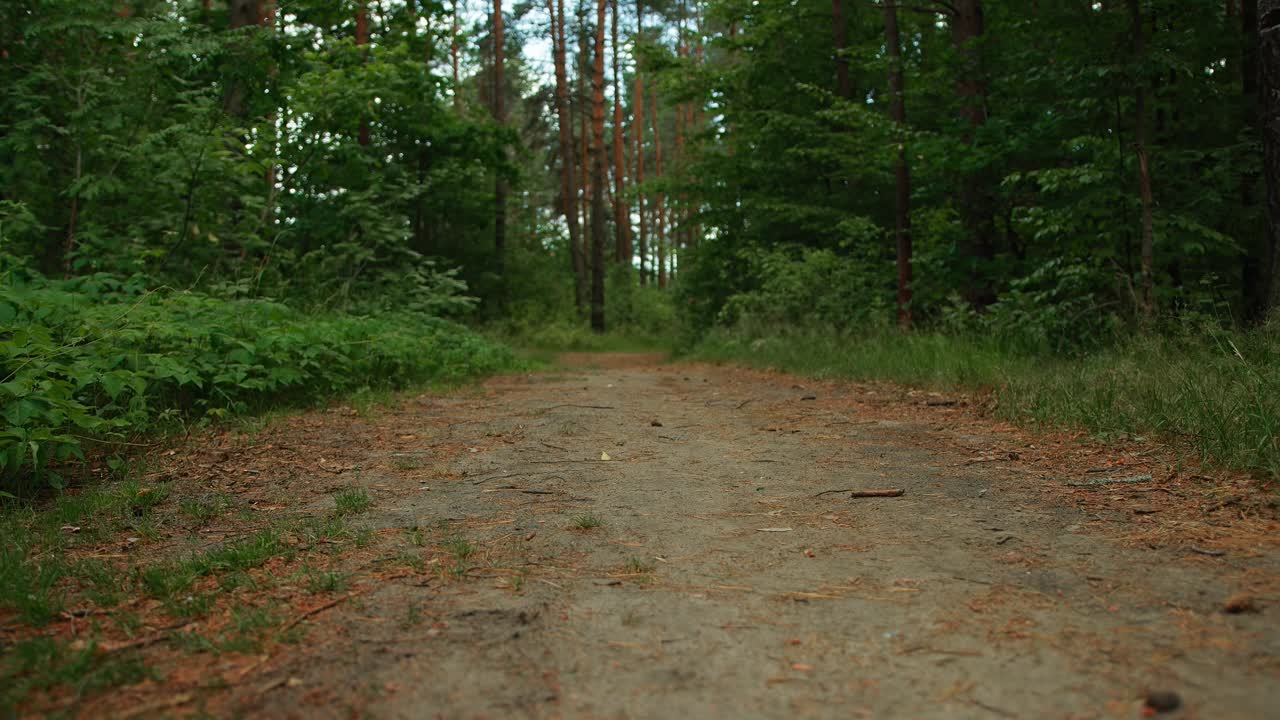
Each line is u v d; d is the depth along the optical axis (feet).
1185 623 7.53
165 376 17.97
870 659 7.01
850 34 56.08
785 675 6.73
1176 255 29.17
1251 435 13.58
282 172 44.16
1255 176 28.73
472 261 84.02
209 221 35.40
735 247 60.18
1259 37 22.93
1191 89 30.25
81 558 10.58
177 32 34.35
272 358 23.15
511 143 72.28
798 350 39.96
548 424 21.77
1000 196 36.47
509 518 12.31
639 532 11.40
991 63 38.17
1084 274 28.78
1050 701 6.14
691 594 8.80
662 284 136.67
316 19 53.16
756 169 56.13
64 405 14.20
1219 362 18.24
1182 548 9.86
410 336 35.04
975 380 25.23
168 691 6.64
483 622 8.05
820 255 46.88
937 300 41.32
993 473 14.67
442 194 71.82
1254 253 29.09
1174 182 29.01
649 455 17.37
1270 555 9.40
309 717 6.14
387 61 44.78
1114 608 8.00
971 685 6.45
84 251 29.63
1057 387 20.71
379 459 17.06
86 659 7.22
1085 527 11.02
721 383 34.04
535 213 120.47
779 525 11.65
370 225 42.57
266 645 7.55
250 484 14.83
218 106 35.81
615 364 56.08
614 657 7.16
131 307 19.70
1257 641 7.05
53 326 18.22
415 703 6.33
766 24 53.52
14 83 30.48
